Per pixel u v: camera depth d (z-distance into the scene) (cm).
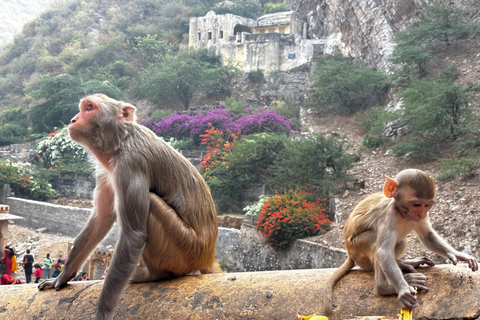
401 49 2502
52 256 2012
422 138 1853
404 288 213
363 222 252
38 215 2508
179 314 269
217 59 4538
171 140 3017
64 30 6750
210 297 272
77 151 3145
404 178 233
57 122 4150
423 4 2825
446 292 225
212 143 2602
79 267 318
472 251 1097
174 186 294
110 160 291
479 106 1889
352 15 3603
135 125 300
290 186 1856
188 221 296
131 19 6669
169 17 6456
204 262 306
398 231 246
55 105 4084
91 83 4216
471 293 221
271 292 262
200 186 309
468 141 1650
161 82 4091
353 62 3503
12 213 2647
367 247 248
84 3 7188
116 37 5906
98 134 287
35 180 2906
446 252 245
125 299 289
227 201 2094
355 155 1995
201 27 4859
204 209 307
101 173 312
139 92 4712
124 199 276
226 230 1739
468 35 2586
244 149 2114
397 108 2364
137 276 309
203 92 4222
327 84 2925
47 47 6600
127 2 7081
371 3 3247
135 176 279
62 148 3172
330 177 1812
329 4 4044
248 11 5562
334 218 1559
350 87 2814
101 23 6844
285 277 272
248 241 1638
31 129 4462
